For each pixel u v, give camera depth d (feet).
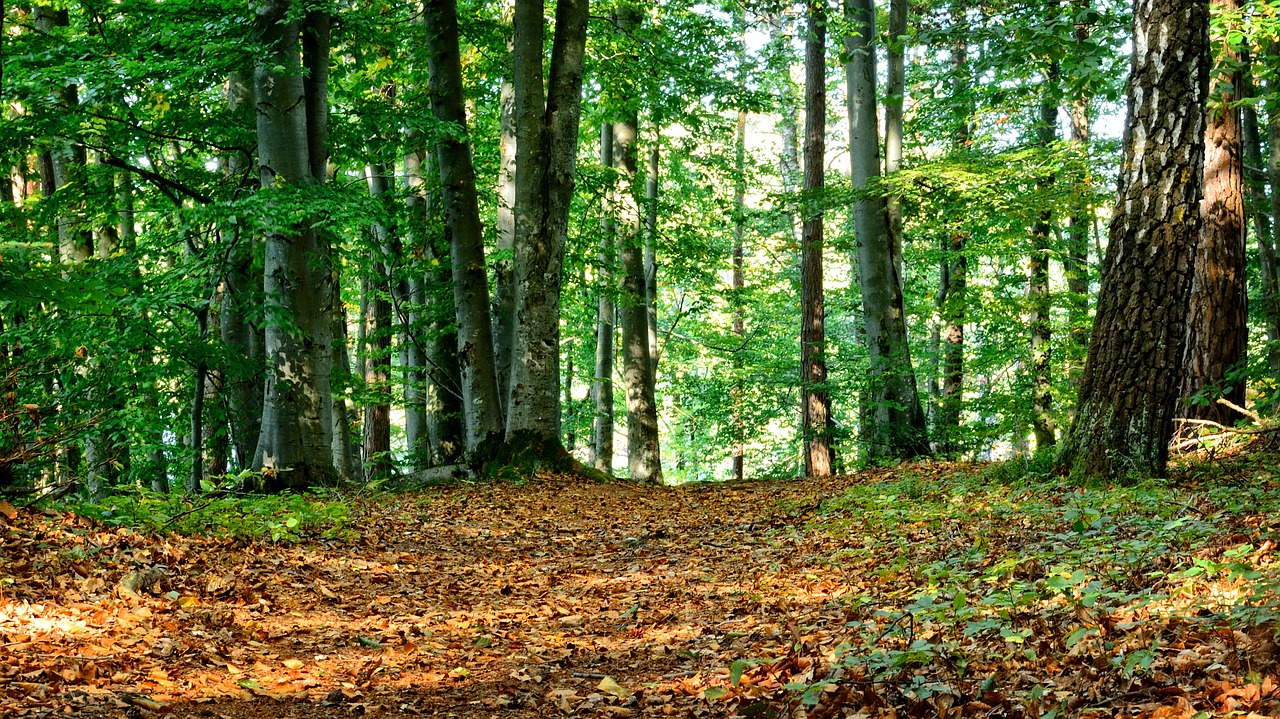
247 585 23.71
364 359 78.59
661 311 126.62
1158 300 31.78
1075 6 37.99
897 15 62.85
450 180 54.80
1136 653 12.43
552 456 52.90
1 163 46.34
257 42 42.19
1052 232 74.49
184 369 46.34
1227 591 16.06
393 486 52.26
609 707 15.38
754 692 14.76
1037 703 12.08
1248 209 58.59
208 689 15.66
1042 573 20.39
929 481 42.09
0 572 19.83
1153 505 26.68
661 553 33.40
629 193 66.95
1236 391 43.29
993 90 52.31
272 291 43.37
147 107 44.01
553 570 30.81
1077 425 33.45
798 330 117.60
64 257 54.70
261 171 43.01
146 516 27.02
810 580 25.22
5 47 44.42
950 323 73.72
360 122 49.98
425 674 17.89
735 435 103.55
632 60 61.77
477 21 59.21
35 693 13.97
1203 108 31.17
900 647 16.15
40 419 27.09
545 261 52.95
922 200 60.64
